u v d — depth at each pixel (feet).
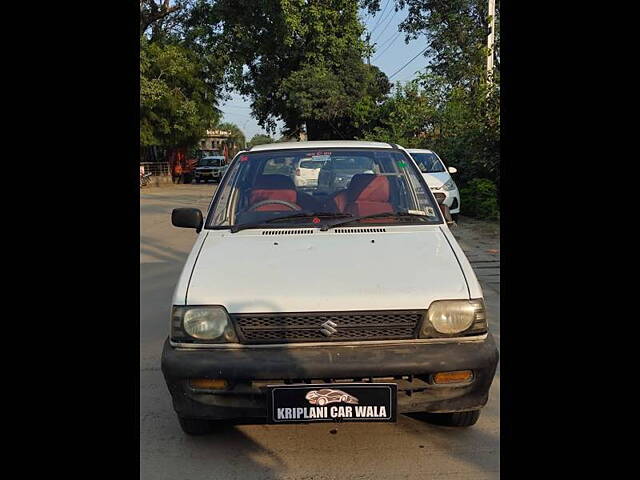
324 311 9.61
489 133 39.91
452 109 50.16
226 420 11.62
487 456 10.15
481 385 9.70
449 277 10.20
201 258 11.13
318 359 9.34
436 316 9.70
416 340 9.66
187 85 93.86
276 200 13.20
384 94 99.91
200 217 13.42
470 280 10.20
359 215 12.81
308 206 13.15
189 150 123.85
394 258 10.79
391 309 9.65
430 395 9.71
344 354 9.41
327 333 9.53
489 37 47.06
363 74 88.07
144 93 82.64
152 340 16.55
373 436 10.98
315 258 10.84
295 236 11.96
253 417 9.68
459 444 10.59
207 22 84.38
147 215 50.14
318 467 9.98
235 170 14.14
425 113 59.67
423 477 9.57
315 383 9.42
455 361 9.46
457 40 73.87
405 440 10.78
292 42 80.94
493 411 11.74
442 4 78.95
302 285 9.97
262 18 80.94
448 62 71.31
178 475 9.81
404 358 9.36
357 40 86.22
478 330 9.83
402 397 9.67
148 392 13.05
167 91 88.63
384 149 14.61
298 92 83.71
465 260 10.89
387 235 11.90
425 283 10.02
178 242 34.37
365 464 10.02
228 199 13.43
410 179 13.82
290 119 92.84
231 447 10.72
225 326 9.66
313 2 82.53
